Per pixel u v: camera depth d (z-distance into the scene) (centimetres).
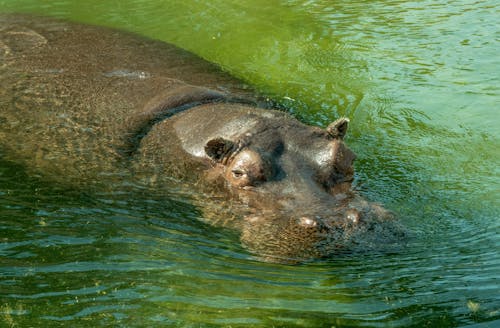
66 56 2148
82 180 1570
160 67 2170
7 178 1587
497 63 2533
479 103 2208
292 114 2005
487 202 1538
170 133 1664
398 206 1472
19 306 1112
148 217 1433
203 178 1504
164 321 1083
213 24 2914
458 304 1109
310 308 1115
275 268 1224
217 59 2536
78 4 3095
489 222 1427
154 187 1528
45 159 1644
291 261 1193
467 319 1070
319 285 1175
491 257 1258
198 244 1323
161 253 1293
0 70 2019
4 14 2716
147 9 3069
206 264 1248
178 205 1467
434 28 2917
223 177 1466
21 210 1459
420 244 1294
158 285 1184
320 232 1220
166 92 1875
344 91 2303
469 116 2112
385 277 1184
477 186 1633
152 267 1243
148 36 2698
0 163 1645
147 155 1616
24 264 1244
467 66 2517
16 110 1817
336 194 1367
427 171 1717
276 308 1117
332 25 2975
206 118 1655
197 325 1075
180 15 3005
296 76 2423
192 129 1636
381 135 1972
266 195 1355
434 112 2145
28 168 1627
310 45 2736
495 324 1051
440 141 1936
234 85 2172
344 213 1262
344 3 3297
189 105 1806
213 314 1103
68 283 1186
